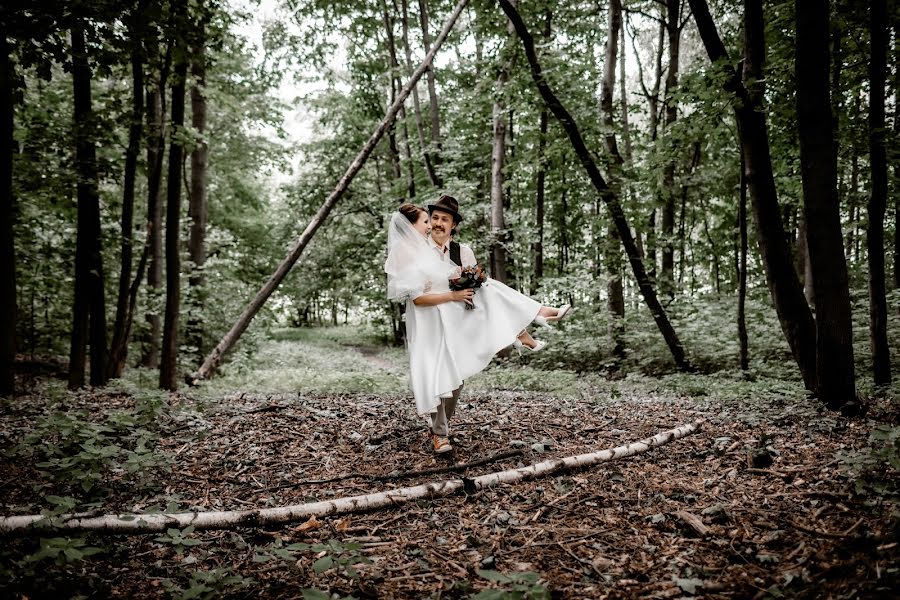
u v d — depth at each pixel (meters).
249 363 12.42
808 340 5.73
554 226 14.93
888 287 10.89
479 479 3.39
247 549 2.66
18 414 5.27
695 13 6.17
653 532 2.73
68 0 4.68
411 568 2.47
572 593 2.21
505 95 10.38
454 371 3.82
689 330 9.51
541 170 12.72
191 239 13.48
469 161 15.30
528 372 9.30
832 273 4.96
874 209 5.27
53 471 3.30
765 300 11.96
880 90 5.09
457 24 14.84
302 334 28.58
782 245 5.83
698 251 17.70
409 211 4.12
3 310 6.50
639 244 12.10
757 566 2.32
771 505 2.92
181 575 2.37
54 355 11.67
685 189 12.05
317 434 4.61
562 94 10.65
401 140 17.52
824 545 2.41
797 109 4.91
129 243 8.09
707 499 3.09
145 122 8.29
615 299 11.73
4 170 6.46
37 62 5.04
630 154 13.83
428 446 4.30
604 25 14.09
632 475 3.56
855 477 3.07
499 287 4.09
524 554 2.57
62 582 2.23
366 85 16.28
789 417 4.79
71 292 10.33
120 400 6.18
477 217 13.34
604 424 4.86
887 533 2.40
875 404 4.94
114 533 2.67
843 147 6.55
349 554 2.58
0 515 2.79
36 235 9.43
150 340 11.23
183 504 3.20
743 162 6.66
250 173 18.84
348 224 21.36
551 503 3.14
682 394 6.76
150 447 4.04
